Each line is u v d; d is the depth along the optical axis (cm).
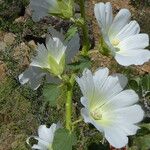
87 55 19
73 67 19
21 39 79
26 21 81
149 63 76
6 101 62
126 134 18
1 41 78
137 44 19
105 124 18
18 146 57
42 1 20
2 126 60
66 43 20
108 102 19
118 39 20
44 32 79
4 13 83
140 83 21
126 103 19
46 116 59
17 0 83
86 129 44
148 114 21
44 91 20
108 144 20
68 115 20
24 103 61
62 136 19
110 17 19
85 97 18
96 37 82
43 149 21
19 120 60
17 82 65
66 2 20
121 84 19
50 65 20
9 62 70
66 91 20
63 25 76
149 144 20
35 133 58
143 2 94
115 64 76
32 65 21
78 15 20
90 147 20
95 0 93
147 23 87
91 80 18
